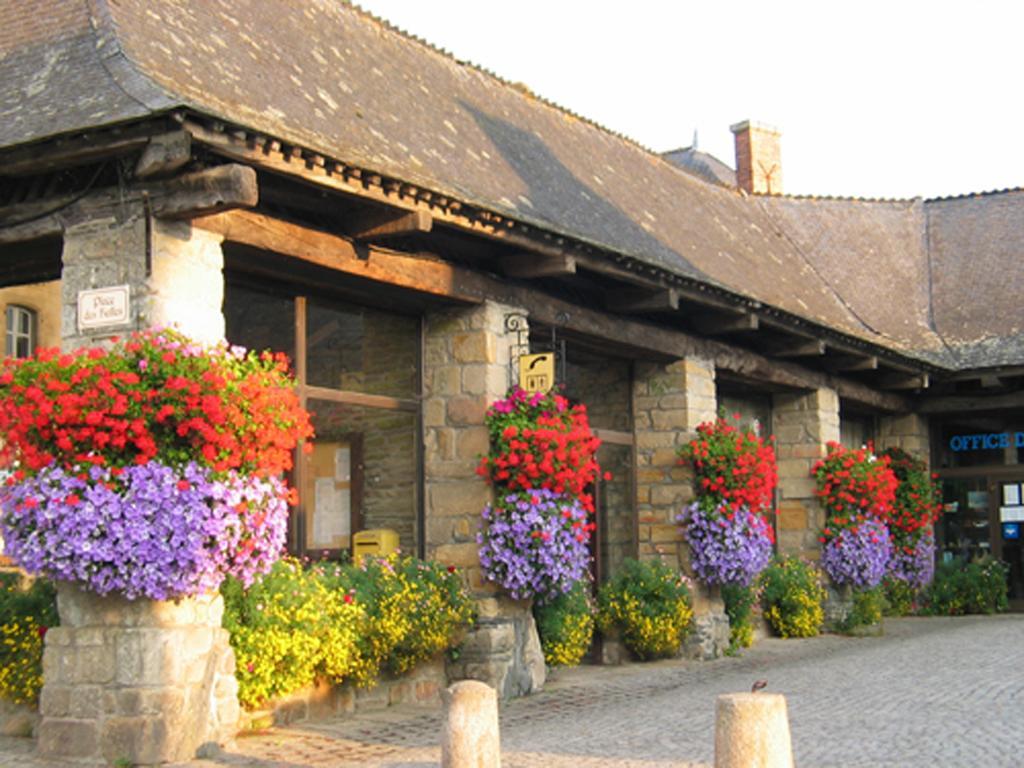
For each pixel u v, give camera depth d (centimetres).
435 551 1014
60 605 727
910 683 998
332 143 854
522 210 1050
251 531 727
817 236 2069
